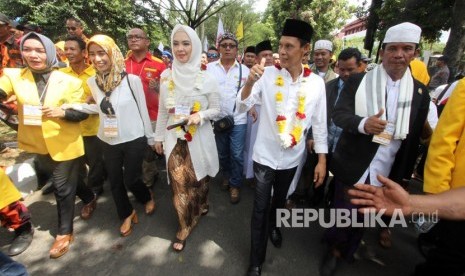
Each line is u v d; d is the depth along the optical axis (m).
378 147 2.27
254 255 2.49
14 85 2.47
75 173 2.75
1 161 4.26
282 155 2.49
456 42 8.18
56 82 2.54
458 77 4.77
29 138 2.62
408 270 2.70
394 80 2.23
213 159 3.06
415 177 4.45
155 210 3.49
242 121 3.67
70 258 2.70
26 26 4.57
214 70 3.84
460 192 1.10
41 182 3.87
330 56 3.85
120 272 2.56
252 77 2.25
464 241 1.80
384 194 1.14
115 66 2.66
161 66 3.98
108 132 2.71
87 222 3.22
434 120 2.61
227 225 3.27
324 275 2.56
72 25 4.22
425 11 10.34
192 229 3.14
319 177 2.55
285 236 3.11
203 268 2.63
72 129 2.65
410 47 2.04
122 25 14.89
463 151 1.76
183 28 2.60
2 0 12.41
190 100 2.77
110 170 2.86
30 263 2.63
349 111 2.36
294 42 2.26
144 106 2.94
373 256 2.86
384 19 10.70
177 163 2.83
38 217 3.27
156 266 2.64
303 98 2.39
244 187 4.21
